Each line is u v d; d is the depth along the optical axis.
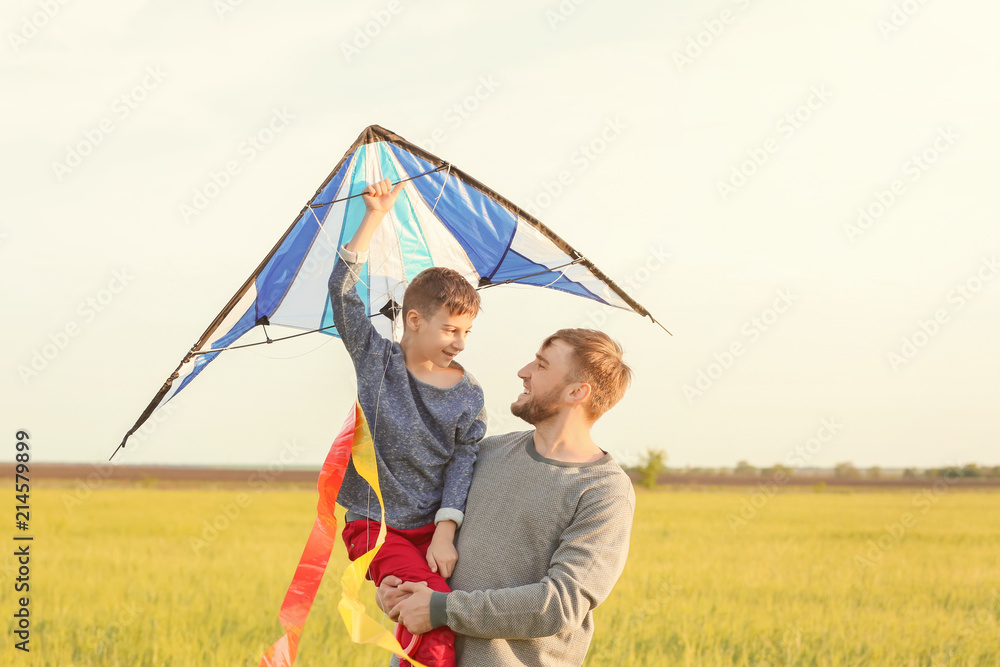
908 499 40.91
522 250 3.52
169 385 3.28
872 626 8.76
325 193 3.15
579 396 2.84
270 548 16.22
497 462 2.96
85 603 9.74
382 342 2.96
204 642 7.45
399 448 2.92
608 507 2.72
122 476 65.81
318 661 6.84
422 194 3.37
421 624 2.63
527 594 2.58
